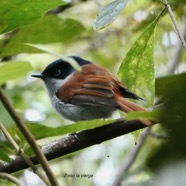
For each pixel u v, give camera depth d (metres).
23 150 4.85
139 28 12.84
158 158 2.53
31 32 8.14
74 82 9.71
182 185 2.46
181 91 2.67
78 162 12.76
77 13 15.18
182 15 13.37
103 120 4.65
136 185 3.48
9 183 10.56
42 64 16.00
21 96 13.58
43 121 13.70
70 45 15.75
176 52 12.81
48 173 3.88
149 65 7.01
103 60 15.77
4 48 6.06
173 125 2.55
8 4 5.07
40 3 5.09
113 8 6.36
